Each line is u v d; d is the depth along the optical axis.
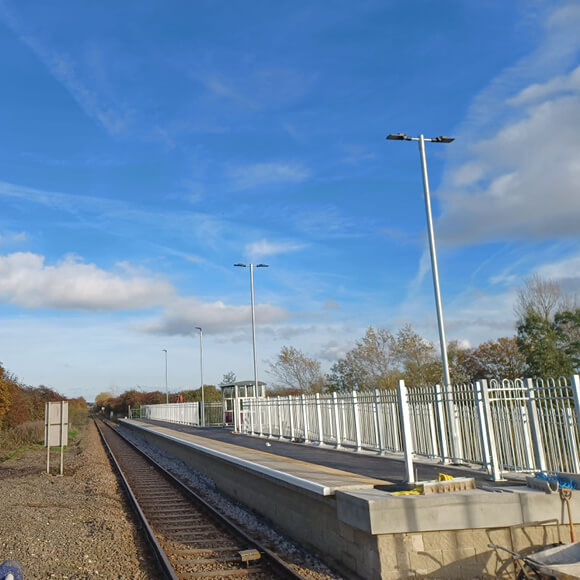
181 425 44.81
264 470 11.65
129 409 87.62
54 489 17.23
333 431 17.52
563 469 8.53
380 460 13.12
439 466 11.45
